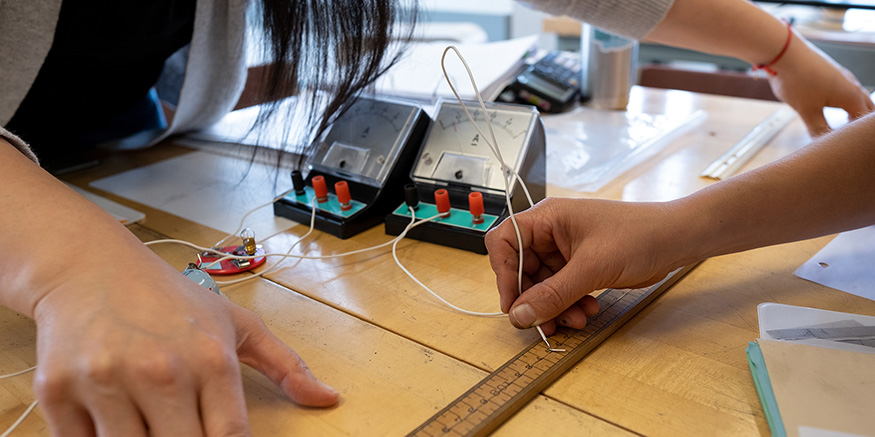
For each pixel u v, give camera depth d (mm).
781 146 993
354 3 688
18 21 718
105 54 859
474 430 432
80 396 372
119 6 796
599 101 1232
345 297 627
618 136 1060
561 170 927
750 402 458
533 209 555
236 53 925
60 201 479
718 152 982
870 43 1434
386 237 761
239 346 460
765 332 533
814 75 955
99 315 387
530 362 505
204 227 798
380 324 578
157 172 1000
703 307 586
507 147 752
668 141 1050
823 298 585
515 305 524
